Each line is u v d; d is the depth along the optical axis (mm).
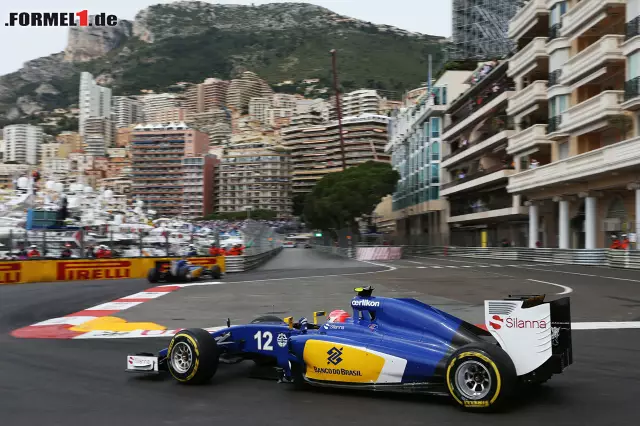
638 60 26797
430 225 71688
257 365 7520
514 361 5535
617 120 28906
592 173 29969
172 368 6766
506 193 51125
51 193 33969
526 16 40031
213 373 6734
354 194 71000
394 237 62625
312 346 6336
